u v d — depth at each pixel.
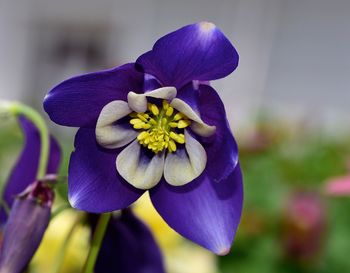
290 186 0.50
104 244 0.23
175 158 0.22
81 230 0.29
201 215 0.21
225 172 0.20
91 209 0.20
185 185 0.21
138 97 0.21
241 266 0.43
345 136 0.78
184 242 0.38
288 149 0.61
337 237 0.44
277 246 0.43
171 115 0.22
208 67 0.20
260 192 0.49
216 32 0.20
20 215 0.20
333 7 1.51
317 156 0.58
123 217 0.23
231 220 0.21
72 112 0.20
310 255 0.40
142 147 0.22
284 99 1.55
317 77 1.53
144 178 0.21
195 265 0.35
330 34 1.51
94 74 0.20
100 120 0.20
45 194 0.21
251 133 0.57
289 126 0.68
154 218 0.32
